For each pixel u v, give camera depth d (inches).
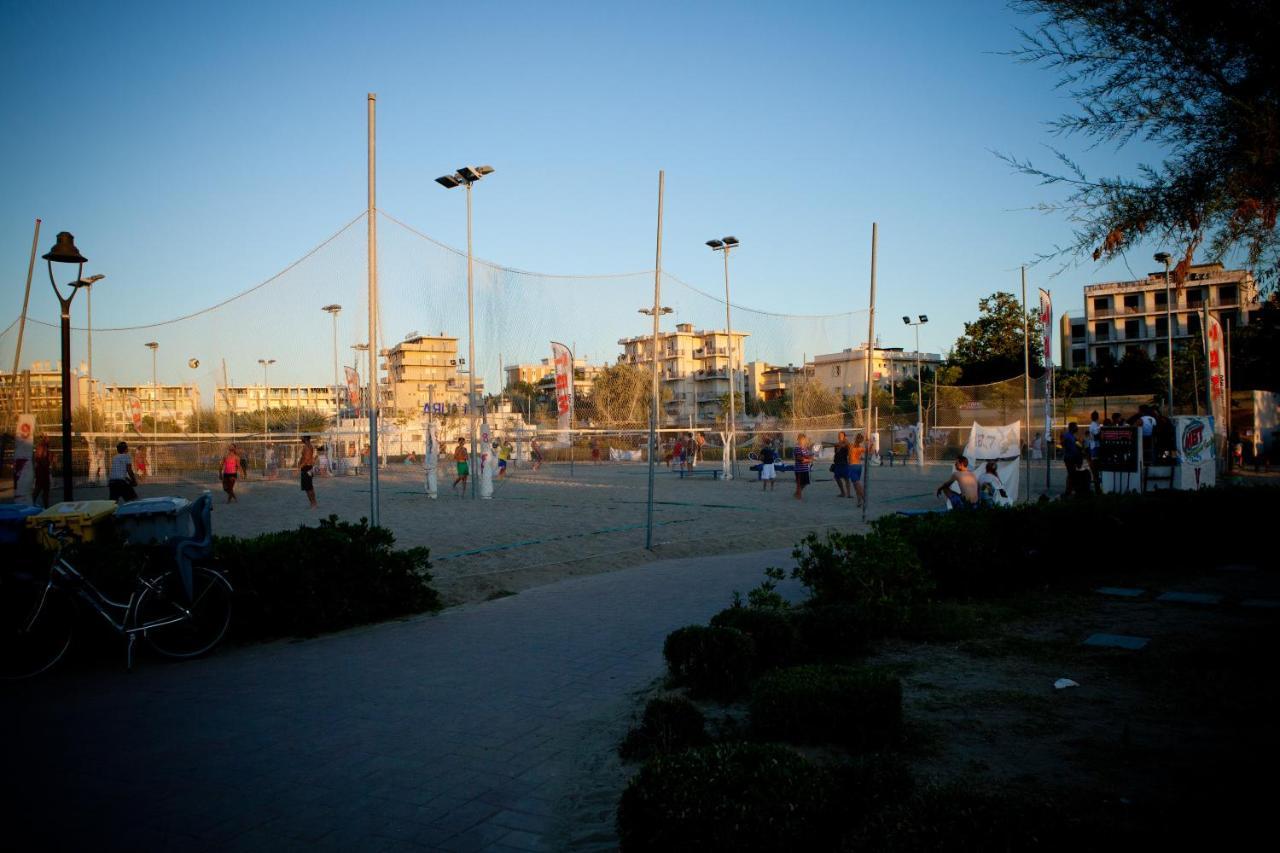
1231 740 171.5
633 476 1349.7
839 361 1099.3
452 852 137.6
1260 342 1130.0
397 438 1760.6
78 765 179.5
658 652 273.4
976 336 2571.4
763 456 1018.7
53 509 299.9
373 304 399.2
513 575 420.2
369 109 412.2
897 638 270.2
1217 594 330.6
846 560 290.0
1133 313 3127.5
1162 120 175.5
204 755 185.0
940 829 108.2
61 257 425.1
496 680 243.6
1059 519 365.1
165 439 1111.6
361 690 235.8
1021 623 289.6
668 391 1300.4
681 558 494.9
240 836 144.6
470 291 490.3
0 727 205.8
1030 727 183.5
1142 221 176.6
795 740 176.4
